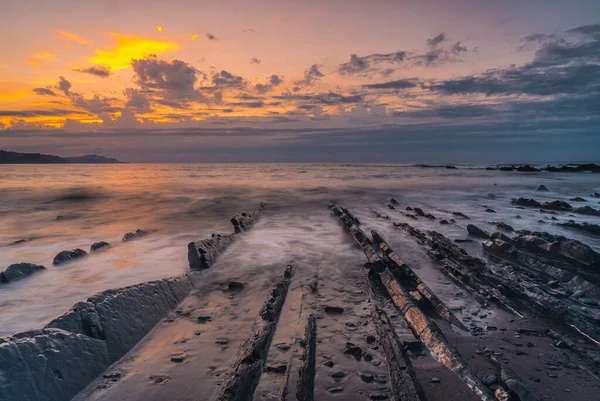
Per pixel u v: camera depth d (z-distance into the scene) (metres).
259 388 3.51
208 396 3.43
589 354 4.18
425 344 4.36
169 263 8.21
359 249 9.48
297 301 5.86
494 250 9.16
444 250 8.98
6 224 14.43
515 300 5.95
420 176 49.62
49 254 9.55
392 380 3.51
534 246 8.69
